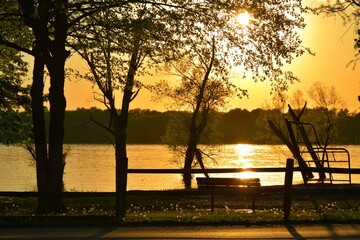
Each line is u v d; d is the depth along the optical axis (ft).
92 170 260.62
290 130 81.92
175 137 183.83
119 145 117.39
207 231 39.68
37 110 75.56
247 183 74.08
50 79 73.87
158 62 72.28
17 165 294.25
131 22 67.05
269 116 234.17
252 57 72.02
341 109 232.94
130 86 77.66
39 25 69.26
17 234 38.81
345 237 36.83
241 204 74.54
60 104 73.87
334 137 234.17
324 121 230.07
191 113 176.14
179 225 42.70
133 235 38.14
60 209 72.28
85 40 72.38
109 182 192.54
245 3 69.26
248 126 446.60
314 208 62.95
